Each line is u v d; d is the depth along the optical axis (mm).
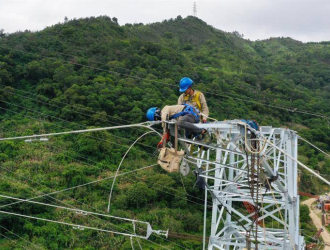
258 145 12867
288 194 15359
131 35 89438
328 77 89500
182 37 110688
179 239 36938
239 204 42000
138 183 41188
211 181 42938
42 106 51969
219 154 16188
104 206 38531
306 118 61250
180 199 41406
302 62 107062
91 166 43688
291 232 15062
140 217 38312
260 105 57969
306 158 52219
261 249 17766
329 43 148250
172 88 56406
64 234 35031
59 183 40531
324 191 51938
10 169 41156
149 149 47938
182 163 12133
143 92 52250
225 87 60438
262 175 13469
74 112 48844
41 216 36406
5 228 34312
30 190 37844
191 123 11242
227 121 12992
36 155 44125
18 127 47719
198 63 80875
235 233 19172
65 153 44781
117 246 34656
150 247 35062
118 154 46094
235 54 100000
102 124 48312
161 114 11516
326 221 44906
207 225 38594
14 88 54406
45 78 55625
